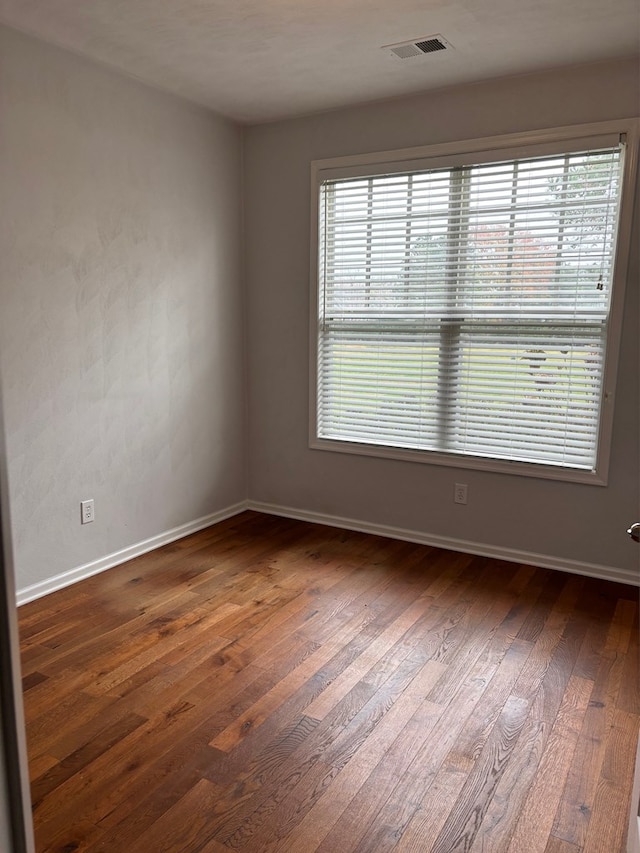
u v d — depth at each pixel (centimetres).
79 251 307
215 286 397
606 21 260
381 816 174
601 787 186
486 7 249
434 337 363
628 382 314
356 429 397
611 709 222
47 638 266
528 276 334
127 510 351
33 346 291
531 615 291
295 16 258
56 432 306
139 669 244
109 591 312
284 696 228
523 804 179
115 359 333
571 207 319
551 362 334
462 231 347
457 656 256
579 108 310
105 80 312
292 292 404
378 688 234
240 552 366
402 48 288
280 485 432
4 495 96
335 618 287
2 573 97
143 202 340
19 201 278
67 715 216
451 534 373
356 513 404
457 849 164
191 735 206
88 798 179
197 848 162
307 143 385
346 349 392
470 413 358
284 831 168
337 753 199
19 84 274
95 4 248
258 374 427
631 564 325
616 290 309
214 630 275
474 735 208
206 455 405
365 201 372
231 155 399
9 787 104
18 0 245
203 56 298
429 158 348
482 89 330
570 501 336
